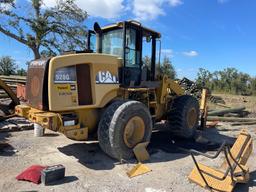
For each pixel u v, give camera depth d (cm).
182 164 584
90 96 578
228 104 1702
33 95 577
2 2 1972
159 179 502
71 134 553
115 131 565
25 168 528
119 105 584
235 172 476
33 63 585
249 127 1028
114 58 612
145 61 721
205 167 497
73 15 2095
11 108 875
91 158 598
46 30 2075
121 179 496
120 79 647
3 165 538
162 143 743
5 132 781
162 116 777
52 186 457
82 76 567
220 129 959
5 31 2016
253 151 692
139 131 610
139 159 586
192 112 793
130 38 662
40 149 645
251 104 1720
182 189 465
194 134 819
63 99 543
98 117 611
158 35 738
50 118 521
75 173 513
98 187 460
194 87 980
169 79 776
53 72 531
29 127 825
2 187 447
